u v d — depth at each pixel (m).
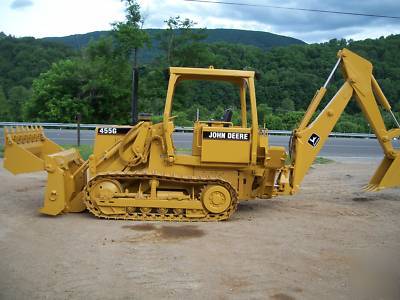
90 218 8.25
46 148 10.22
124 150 8.70
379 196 11.36
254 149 8.43
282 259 6.17
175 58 43.72
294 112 36.56
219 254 6.30
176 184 8.59
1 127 32.75
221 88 32.25
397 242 7.18
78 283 5.18
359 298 4.95
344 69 9.77
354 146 27.50
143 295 4.88
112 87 43.53
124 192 8.37
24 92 54.62
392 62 53.16
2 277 5.34
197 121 8.71
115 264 5.81
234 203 8.36
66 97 43.94
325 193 11.77
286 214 9.13
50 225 7.69
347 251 6.62
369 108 9.82
